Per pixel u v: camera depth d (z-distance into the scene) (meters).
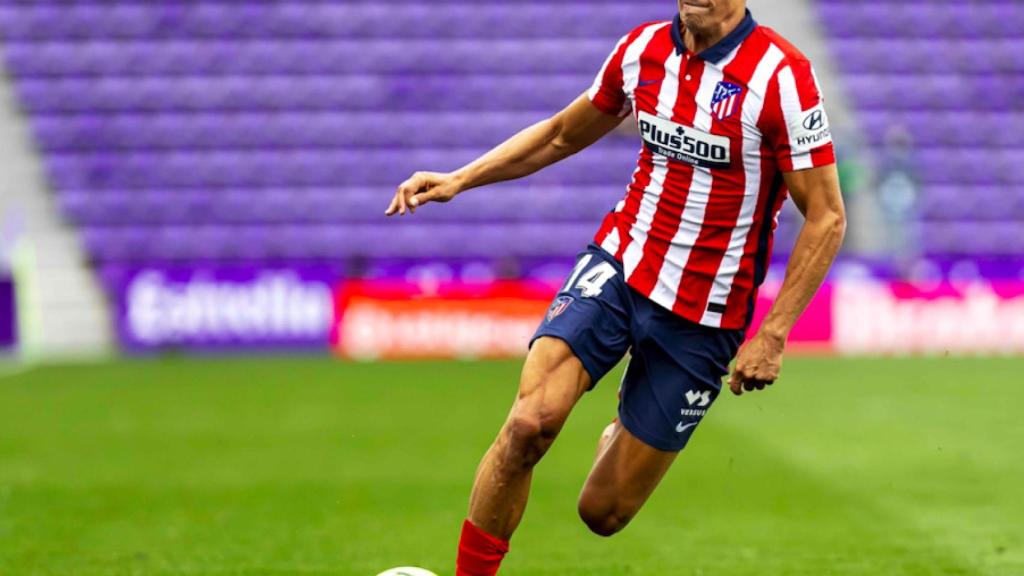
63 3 85.25
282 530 29.17
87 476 35.91
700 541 28.09
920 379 56.09
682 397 19.95
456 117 81.50
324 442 41.22
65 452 39.69
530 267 75.44
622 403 20.30
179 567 25.66
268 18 85.00
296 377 57.19
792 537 28.45
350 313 65.06
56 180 77.62
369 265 72.81
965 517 30.36
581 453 39.31
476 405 48.81
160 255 74.44
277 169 78.38
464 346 64.56
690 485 34.50
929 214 78.62
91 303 71.19
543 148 20.86
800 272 18.45
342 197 77.38
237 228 75.88
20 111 80.62
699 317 19.59
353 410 47.78
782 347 18.53
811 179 18.34
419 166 79.25
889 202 75.00
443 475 35.84
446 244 75.75
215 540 28.17
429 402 49.56
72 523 29.97
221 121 80.69
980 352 66.06
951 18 87.81
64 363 63.53
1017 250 77.62
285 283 65.12
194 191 77.31
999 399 50.06
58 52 83.19
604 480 20.33
